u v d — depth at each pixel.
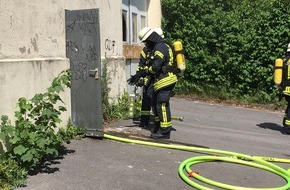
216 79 12.03
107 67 7.57
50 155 5.14
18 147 4.39
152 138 6.45
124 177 4.62
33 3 5.35
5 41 4.81
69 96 6.20
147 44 6.46
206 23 12.05
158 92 6.36
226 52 11.77
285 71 7.66
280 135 7.80
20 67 4.96
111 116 7.66
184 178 4.61
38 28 5.48
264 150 6.48
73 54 6.14
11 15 4.91
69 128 6.11
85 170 4.75
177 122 8.42
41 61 5.41
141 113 7.26
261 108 11.37
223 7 12.93
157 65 6.14
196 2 12.00
